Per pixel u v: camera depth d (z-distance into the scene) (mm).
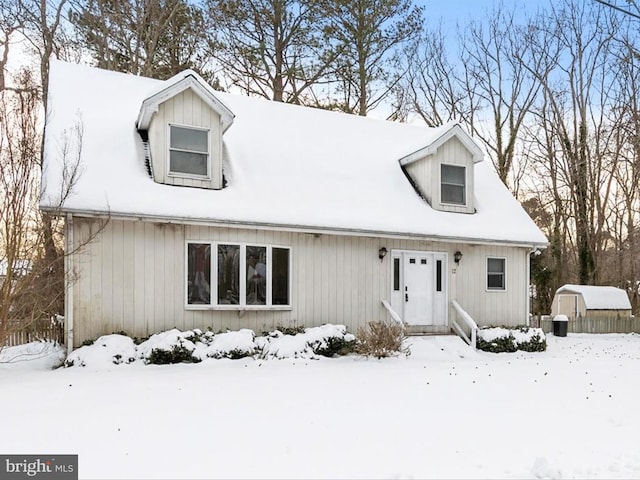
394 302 13852
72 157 10719
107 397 7219
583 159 26828
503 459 4973
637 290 27766
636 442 5570
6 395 7277
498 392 8195
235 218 11195
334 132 15906
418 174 15102
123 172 11039
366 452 5078
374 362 11086
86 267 10266
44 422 5953
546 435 5801
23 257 9383
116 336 10156
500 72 28609
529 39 28047
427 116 29391
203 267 11461
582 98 27125
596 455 5133
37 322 11594
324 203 12836
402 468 4664
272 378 8867
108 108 12664
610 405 7371
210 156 11812
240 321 11812
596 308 23719
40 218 10039
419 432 5797
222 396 7410
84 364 9469
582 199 26672
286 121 15422
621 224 28250
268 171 13062
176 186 11398
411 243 14031
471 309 14750
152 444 5219
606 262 28453
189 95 11703
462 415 6625
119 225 10633
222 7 21766
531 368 11008
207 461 4754
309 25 22750
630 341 19188
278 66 23047
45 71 18562
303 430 5781
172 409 6613
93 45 20719
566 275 29172
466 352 12906
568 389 8562
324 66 23219
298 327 12242
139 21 20906
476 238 14031
